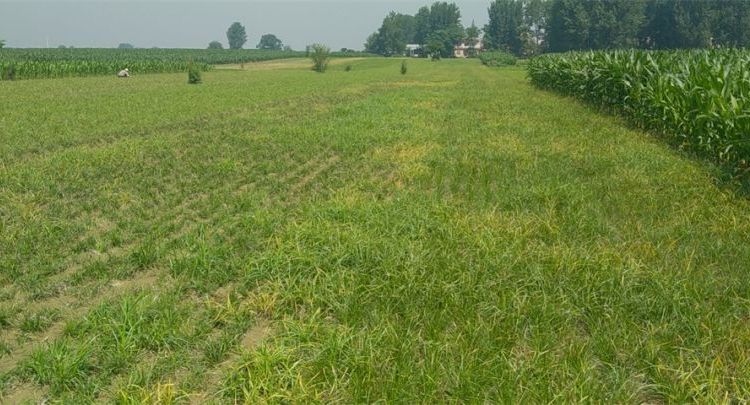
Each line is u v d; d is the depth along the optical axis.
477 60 108.00
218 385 3.96
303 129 14.77
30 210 7.65
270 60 98.31
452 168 10.13
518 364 4.14
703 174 9.41
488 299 5.07
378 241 6.27
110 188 8.90
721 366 4.07
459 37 132.75
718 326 4.57
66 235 6.79
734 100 9.52
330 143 12.83
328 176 9.92
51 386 3.87
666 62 16.08
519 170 10.00
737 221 7.03
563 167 10.11
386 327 4.53
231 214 7.76
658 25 84.88
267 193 8.87
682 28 79.12
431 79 42.38
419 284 5.31
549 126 15.12
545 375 3.95
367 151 12.02
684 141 12.12
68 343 4.39
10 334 4.65
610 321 4.69
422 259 5.86
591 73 20.31
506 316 4.74
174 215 7.61
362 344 4.28
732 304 5.00
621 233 6.84
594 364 4.23
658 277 5.41
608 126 15.18
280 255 5.91
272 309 5.00
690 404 3.73
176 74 49.94
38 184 8.91
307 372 3.98
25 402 3.66
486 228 6.77
